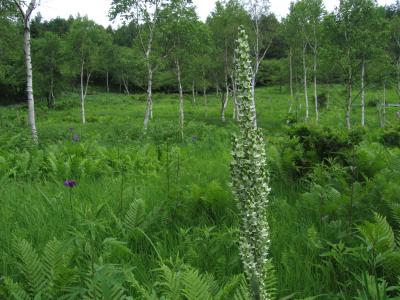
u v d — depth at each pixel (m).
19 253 3.38
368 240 3.39
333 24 29.53
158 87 85.44
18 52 28.92
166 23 29.80
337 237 4.10
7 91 71.06
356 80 32.56
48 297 3.18
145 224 4.71
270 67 74.50
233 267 3.76
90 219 3.80
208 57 42.44
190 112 55.25
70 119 46.53
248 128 2.08
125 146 15.46
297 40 41.53
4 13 21.22
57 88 61.66
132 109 60.16
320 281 3.58
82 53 42.88
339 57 30.16
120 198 5.90
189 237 4.32
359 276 3.34
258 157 2.07
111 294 2.64
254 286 2.08
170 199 5.49
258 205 2.08
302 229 4.56
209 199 5.37
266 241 2.11
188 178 7.41
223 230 4.61
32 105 16.70
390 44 35.38
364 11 29.23
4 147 12.33
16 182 7.51
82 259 3.67
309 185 6.43
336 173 6.08
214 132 19.91
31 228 4.78
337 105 46.50
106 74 96.94
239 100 2.10
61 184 7.21
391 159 6.41
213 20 39.12
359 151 6.54
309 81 52.78
